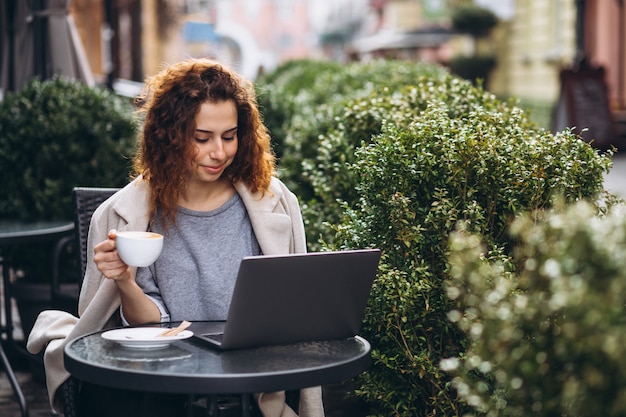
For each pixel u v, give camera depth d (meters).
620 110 17.89
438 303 3.40
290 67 14.07
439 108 3.74
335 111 5.38
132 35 21.91
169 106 3.08
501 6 25.28
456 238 2.45
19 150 5.82
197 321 3.13
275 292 2.67
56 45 7.91
